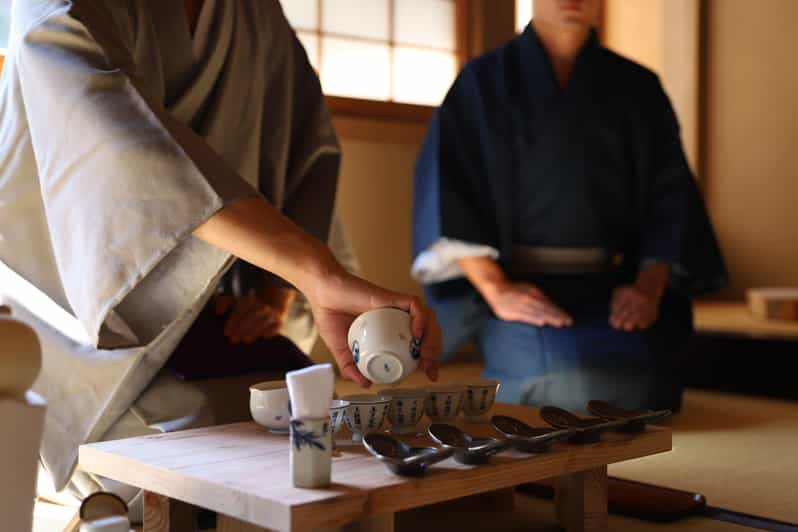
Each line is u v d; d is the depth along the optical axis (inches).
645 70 144.3
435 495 52.2
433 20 197.2
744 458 104.0
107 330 68.2
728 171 243.3
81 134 63.7
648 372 128.4
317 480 49.3
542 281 137.9
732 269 242.5
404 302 62.1
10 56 75.9
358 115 183.2
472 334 140.6
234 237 61.5
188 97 83.0
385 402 63.3
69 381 76.8
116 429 78.6
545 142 136.1
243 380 82.4
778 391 158.6
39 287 77.3
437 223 134.1
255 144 87.7
